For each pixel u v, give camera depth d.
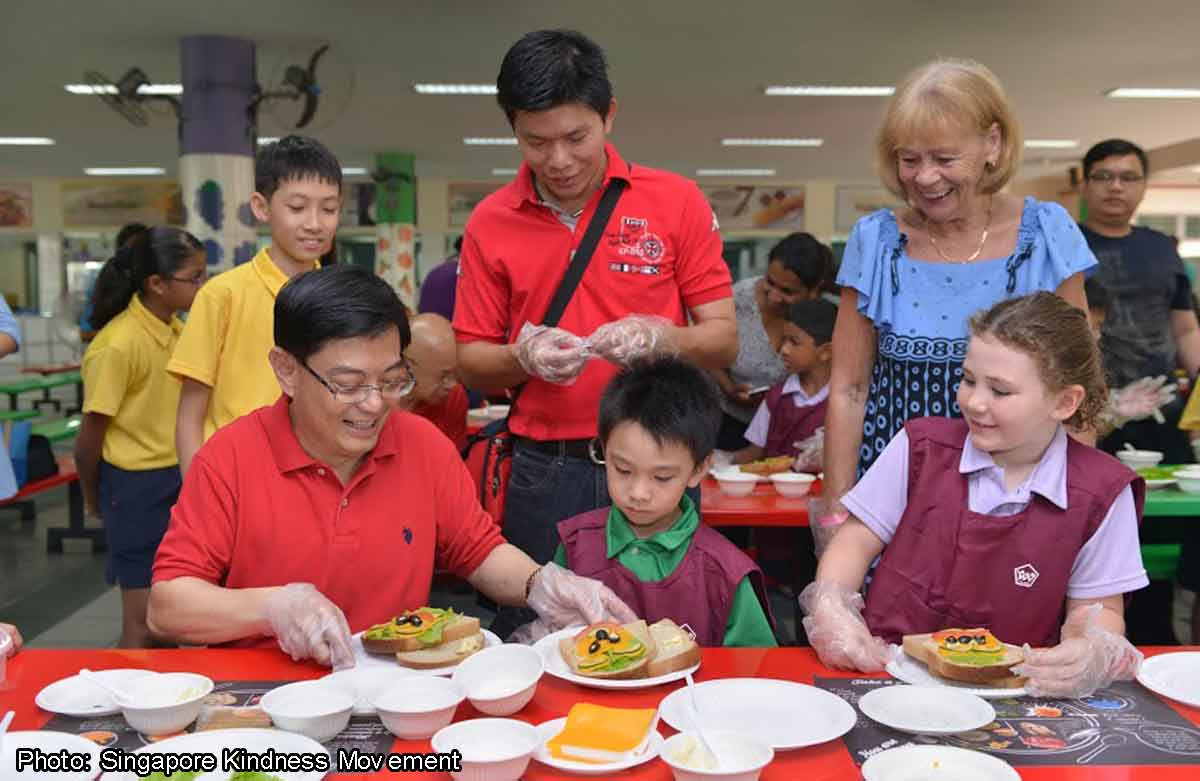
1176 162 10.73
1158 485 2.86
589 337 1.95
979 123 1.75
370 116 9.81
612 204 2.08
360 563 1.66
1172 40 6.95
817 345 3.34
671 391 1.65
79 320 9.10
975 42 7.07
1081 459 1.57
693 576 1.70
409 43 7.17
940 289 1.92
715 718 1.24
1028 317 1.48
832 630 1.43
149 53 7.39
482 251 2.15
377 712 1.25
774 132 10.73
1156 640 3.09
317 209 2.34
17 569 5.02
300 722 1.17
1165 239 3.63
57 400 10.65
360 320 1.46
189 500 1.63
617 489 1.68
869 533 1.68
